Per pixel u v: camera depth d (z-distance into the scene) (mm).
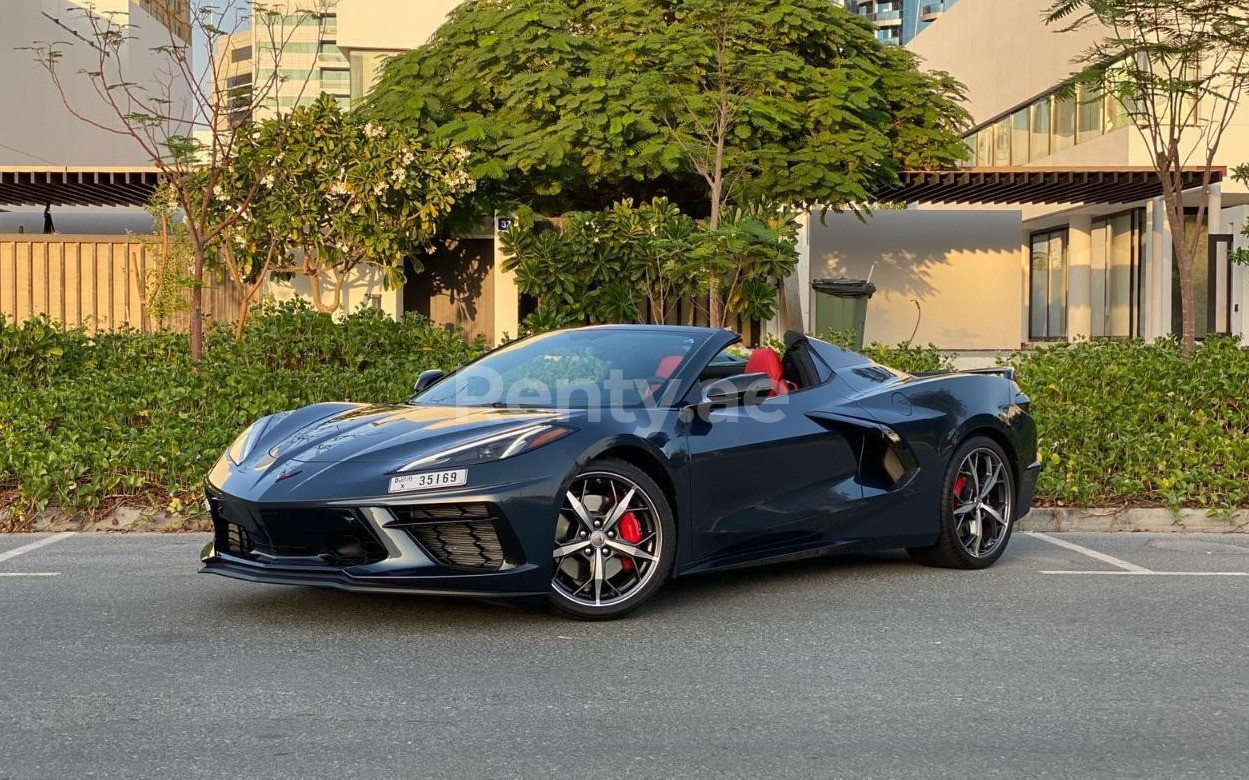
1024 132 30484
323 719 3787
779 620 5219
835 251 25062
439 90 17609
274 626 5016
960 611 5414
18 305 18125
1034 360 12055
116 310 18047
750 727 3750
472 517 4828
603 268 17125
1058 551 7102
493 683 4207
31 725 3707
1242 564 6652
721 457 5512
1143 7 13055
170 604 5430
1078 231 29203
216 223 16562
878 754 3510
